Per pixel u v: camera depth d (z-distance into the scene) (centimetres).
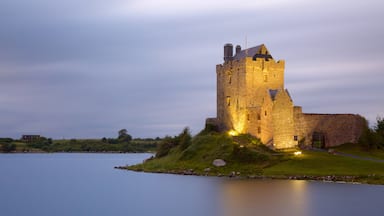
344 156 13050
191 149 14675
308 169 12025
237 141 14150
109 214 8488
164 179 13038
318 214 7900
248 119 14788
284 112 14012
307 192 9831
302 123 14288
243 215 7950
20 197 10975
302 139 14262
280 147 13925
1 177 17038
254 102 14988
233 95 15538
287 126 14038
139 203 9588
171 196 10238
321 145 14338
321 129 14475
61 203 9894
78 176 16862
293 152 13325
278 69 15312
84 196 10938
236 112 15350
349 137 14562
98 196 10869
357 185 10544
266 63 15162
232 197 9606
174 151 16050
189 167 13838
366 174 11275
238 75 15275
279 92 14025
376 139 14262
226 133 15050
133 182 13112
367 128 14488
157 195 10481
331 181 11031
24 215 8588
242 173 12519
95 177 15925
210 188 10856
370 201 8862
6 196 11150
